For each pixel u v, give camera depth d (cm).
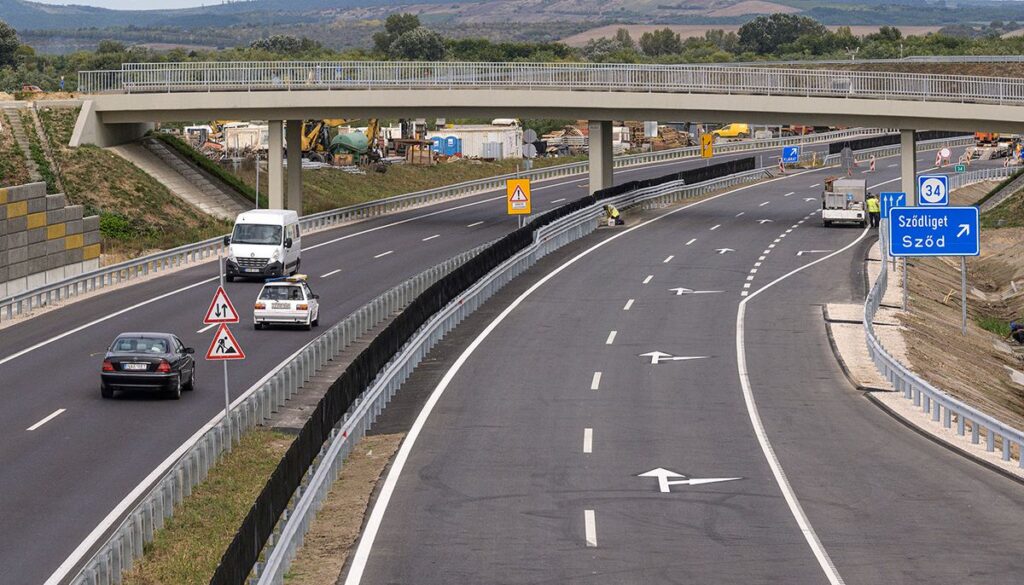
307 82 14400
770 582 3516
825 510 4312
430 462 5012
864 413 6047
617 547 3866
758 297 9700
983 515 4241
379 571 3625
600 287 10075
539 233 11688
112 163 14762
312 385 6688
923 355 8012
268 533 3753
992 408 7431
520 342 7856
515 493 4534
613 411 6016
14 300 8781
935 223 8906
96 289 10038
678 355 7494
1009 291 12494
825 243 12862
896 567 3650
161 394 6397
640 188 15862
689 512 4284
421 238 13300
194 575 3819
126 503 4609
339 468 4847
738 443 5378
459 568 3653
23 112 14950
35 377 6862
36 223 10638
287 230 10456
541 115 14325
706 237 13212
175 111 14850
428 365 7169
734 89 13888
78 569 3891
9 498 4675
